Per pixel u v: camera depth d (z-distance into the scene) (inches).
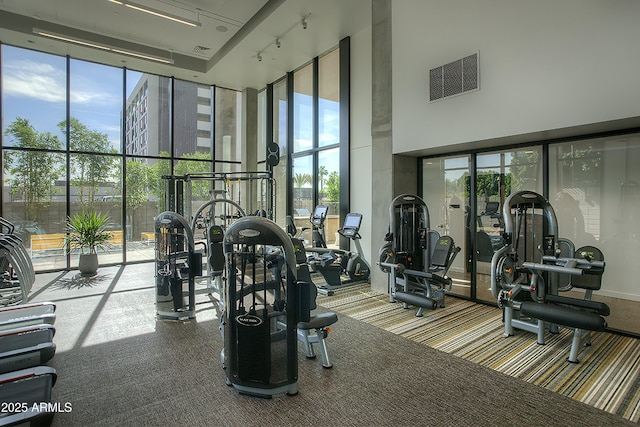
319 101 303.3
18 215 277.9
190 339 146.6
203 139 367.2
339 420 93.0
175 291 168.9
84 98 300.7
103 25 259.4
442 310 185.8
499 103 162.4
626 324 153.0
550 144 171.2
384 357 129.8
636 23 124.6
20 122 276.5
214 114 373.7
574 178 166.1
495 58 163.5
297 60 308.0
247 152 380.8
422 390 107.4
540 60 148.7
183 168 354.6
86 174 303.4
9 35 252.2
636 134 149.0
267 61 309.7
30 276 189.9
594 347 138.6
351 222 243.1
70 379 114.3
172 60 298.4
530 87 151.9
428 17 191.2
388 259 195.2
